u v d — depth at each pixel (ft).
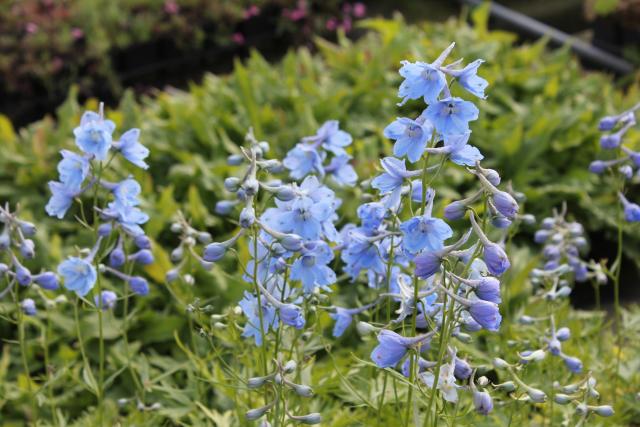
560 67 32.99
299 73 33.27
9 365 22.45
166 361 20.85
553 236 18.93
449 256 11.77
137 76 43.91
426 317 12.76
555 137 29.68
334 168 16.93
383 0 50.98
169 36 43.86
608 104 30.89
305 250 13.35
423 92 11.94
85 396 21.31
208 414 17.01
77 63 40.83
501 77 32.24
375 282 15.64
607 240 29.22
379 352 12.12
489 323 11.49
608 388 19.51
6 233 15.46
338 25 47.98
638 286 27.73
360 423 17.25
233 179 13.05
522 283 22.17
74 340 22.75
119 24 42.98
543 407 18.48
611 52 41.83
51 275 15.71
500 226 12.37
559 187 27.96
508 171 28.71
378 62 32.12
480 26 35.78
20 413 20.92
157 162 28.55
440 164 12.29
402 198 13.96
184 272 22.86
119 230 16.44
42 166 27.78
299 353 16.43
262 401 17.04
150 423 18.04
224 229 26.35
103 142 14.49
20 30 40.88
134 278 16.56
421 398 14.62
